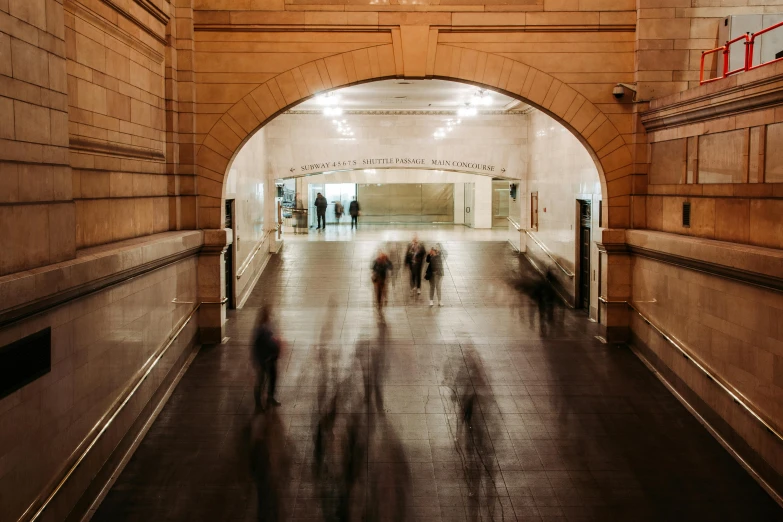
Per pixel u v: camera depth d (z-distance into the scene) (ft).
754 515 26.81
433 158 77.71
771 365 28.37
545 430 33.65
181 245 39.42
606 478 29.45
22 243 22.21
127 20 36.47
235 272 55.42
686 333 37.09
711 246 32.45
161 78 42.88
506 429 33.68
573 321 52.34
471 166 77.71
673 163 41.78
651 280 42.50
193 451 31.27
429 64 45.73
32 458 22.26
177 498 27.53
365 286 62.90
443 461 30.53
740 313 31.09
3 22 21.29
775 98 29.86
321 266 69.82
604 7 45.29
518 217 77.92
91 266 25.93
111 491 28.09
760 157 31.50
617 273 46.14
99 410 28.09
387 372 40.50
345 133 77.51
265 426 33.55
